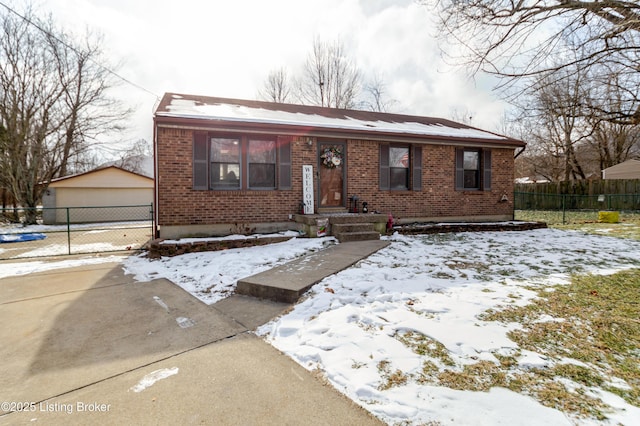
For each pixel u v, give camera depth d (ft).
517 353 8.50
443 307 11.53
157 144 24.38
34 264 21.16
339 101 74.84
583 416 6.09
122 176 61.93
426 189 33.50
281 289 13.43
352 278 15.20
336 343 9.20
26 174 54.54
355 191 30.83
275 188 28.12
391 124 36.06
